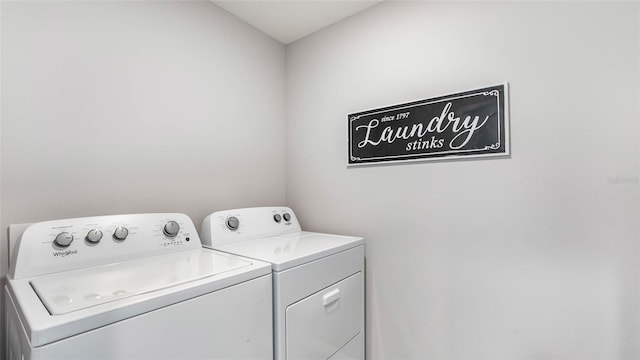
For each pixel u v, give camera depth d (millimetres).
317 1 1665
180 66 1544
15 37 1056
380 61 1664
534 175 1213
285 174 2137
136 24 1376
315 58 1978
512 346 1269
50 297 760
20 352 681
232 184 1786
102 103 1261
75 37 1189
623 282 1061
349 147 1771
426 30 1500
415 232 1524
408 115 1541
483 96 1317
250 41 1910
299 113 2062
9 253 998
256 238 1604
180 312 814
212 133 1687
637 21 1038
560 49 1165
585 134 1118
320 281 1293
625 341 1060
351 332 1505
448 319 1426
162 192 1460
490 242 1313
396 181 1591
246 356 980
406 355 1551
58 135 1146
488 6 1323
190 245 1326
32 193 1087
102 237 1092
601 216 1093
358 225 1732
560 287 1168
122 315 708
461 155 1372
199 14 1634
